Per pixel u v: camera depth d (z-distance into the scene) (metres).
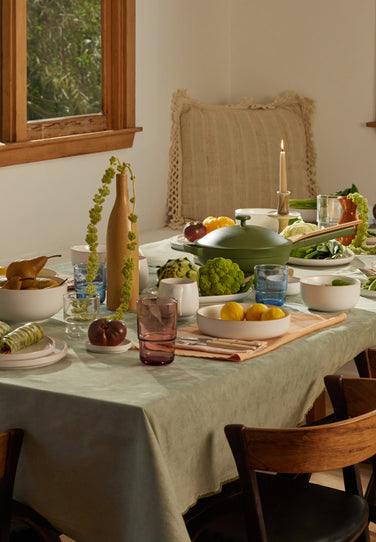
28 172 4.09
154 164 4.97
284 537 1.60
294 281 2.43
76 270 2.25
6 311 2.00
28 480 1.63
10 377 1.67
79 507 1.57
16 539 1.64
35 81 4.14
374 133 5.20
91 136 4.39
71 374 1.70
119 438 1.50
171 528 1.44
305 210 3.60
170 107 5.05
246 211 3.37
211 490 1.66
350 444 1.54
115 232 2.18
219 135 5.07
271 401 1.79
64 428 1.56
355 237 3.03
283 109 5.34
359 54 5.14
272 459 1.51
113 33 4.55
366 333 2.10
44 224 4.23
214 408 1.63
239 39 5.52
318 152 5.37
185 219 5.09
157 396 1.54
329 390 1.82
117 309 2.06
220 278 2.26
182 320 2.11
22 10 3.91
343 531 1.63
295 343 1.91
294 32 5.33
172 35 5.00
